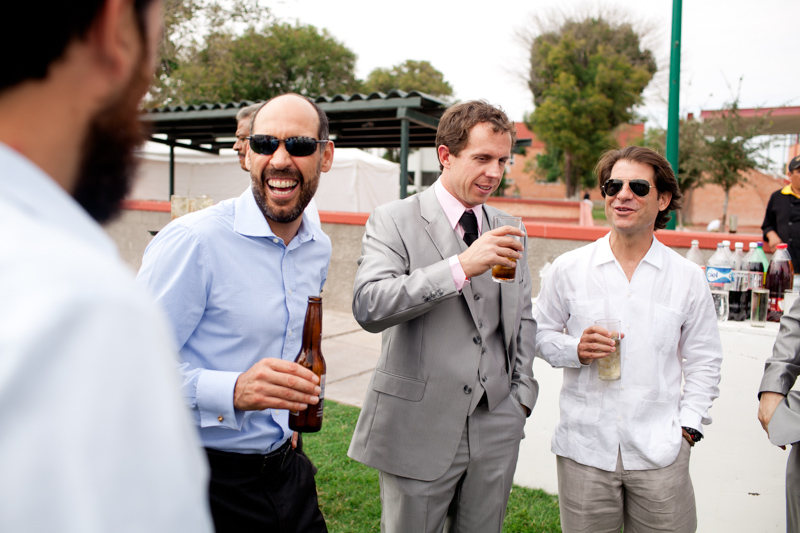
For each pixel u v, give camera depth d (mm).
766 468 2857
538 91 34750
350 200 13805
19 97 470
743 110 16969
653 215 2293
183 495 448
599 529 2314
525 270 2406
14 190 438
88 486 384
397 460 2062
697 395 2297
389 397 2096
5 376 362
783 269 3043
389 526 2105
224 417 1572
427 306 1904
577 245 6031
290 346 1828
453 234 2188
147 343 442
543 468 3490
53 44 466
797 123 17250
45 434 375
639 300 2320
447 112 2191
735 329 2902
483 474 2143
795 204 5594
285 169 1771
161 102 14727
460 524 2178
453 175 2158
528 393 2291
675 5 6367
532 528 3066
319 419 1791
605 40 32656
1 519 371
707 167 15742
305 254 1944
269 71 27859
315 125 1848
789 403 2113
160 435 434
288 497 1835
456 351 2088
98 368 396
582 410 2340
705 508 2980
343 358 5938
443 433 2062
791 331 2207
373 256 2117
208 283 1707
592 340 2244
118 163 542
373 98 8289
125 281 452
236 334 1735
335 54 30375
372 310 1963
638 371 2273
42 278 394
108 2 494
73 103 497
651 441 2229
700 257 3520
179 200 3586
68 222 463
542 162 35812
